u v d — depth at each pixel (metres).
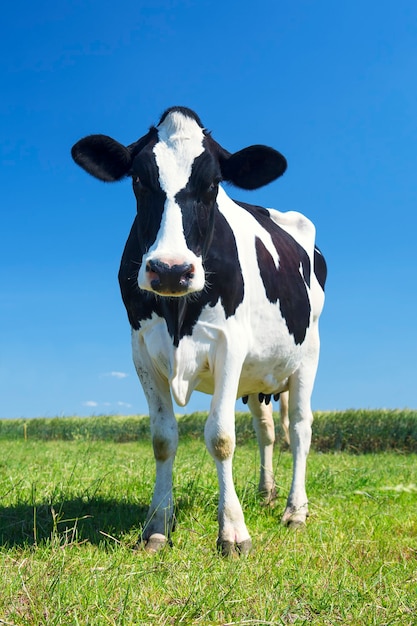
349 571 4.23
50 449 14.84
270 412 7.07
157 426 5.11
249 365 5.57
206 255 4.82
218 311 4.91
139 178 4.66
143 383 5.23
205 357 4.95
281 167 5.00
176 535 5.14
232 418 4.88
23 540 4.76
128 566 4.09
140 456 12.30
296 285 6.16
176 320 4.80
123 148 4.88
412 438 17.84
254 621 3.28
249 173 5.06
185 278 4.24
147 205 4.62
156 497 5.03
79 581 3.72
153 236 4.54
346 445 18.19
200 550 4.69
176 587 3.80
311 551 4.71
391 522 5.95
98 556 4.38
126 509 5.93
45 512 5.62
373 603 3.60
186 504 6.21
